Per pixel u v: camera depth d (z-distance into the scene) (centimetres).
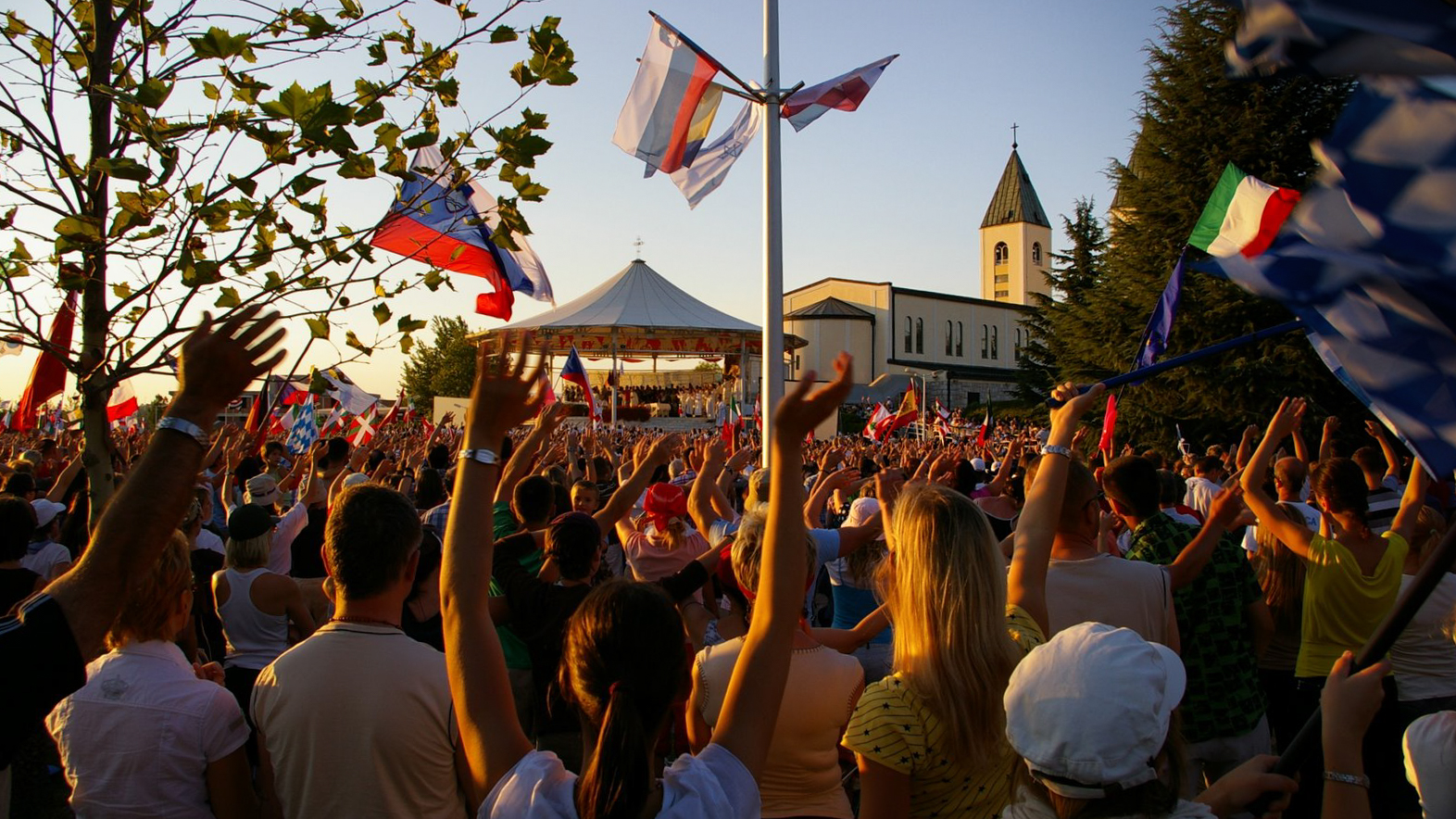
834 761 335
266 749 310
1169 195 2822
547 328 4591
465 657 204
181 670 327
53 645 171
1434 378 162
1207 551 422
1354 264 164
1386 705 450
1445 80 152
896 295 8269
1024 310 4575
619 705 178
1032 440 2178
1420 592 181
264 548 547
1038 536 323
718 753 192
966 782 262
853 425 5131
